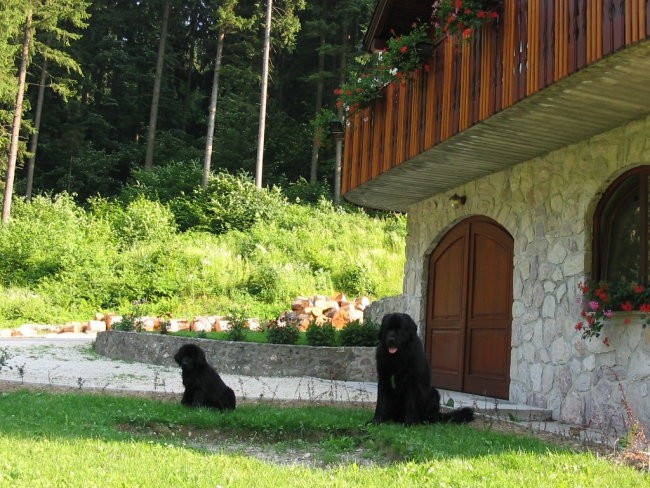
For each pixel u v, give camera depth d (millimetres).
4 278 20922
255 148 36188
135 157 39750
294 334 11547
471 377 9492
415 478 4215
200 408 6680
